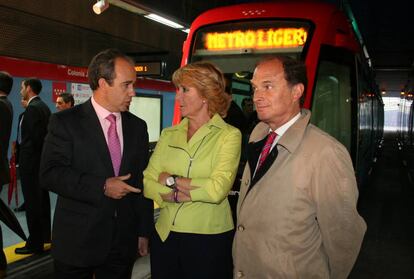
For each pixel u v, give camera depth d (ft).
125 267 8.30
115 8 37.83
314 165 5.92
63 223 7.64
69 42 33.12
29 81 14.53
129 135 8.21
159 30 45.27
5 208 11.32
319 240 6.19
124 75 7.58
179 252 7.40
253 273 6.27
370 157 30.94
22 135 14.06
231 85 15.44
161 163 7.85
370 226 22.24
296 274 5.95
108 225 7.66
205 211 7.37
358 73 17.39
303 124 6.20
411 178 39.52
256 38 15.30
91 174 7.55
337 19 15.53
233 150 7.42
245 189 6.80
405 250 18.16
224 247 7.48
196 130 7.75
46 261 14.14
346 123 16.19
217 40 15.84
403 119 55.88
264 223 6.13
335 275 6.26
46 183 7.50
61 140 7.59
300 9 15.20
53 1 31.07
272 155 6.25
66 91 31.04
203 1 41.29
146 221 8.47
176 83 7.62
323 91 14.75
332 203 5.88
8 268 13.37
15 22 28.17
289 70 6.17
